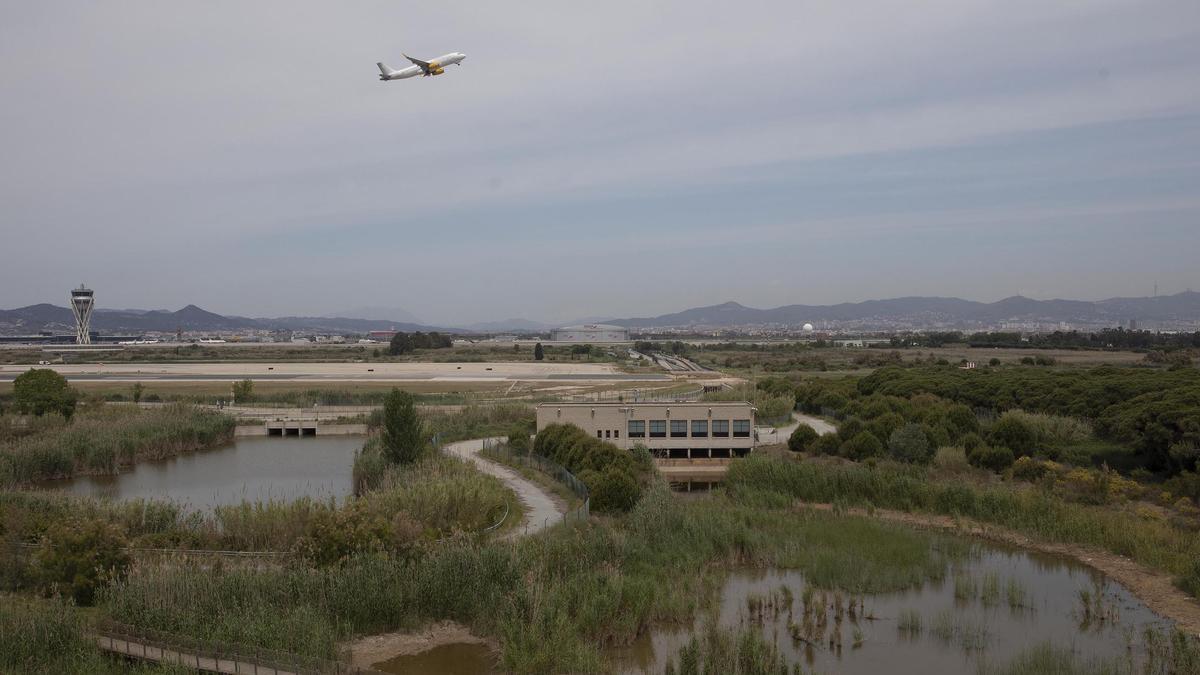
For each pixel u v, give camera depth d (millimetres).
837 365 183500
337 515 36094
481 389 123438
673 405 75188
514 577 32875
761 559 41562
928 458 64062
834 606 35250
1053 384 88562
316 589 30531
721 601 35750
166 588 29250
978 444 65312
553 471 58750
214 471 70688
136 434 76062
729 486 59594
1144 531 43000
